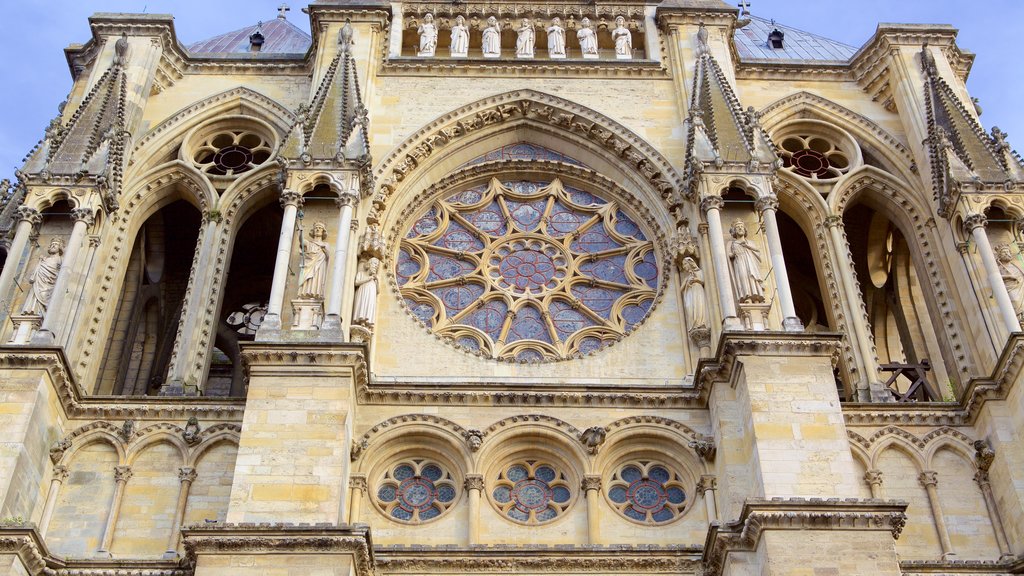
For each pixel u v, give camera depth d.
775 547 28.88
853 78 46.47
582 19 47.78
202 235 40.56
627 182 42.88
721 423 33.53
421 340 37.69
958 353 38.22
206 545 28.44
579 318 39.78
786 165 44.78
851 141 44.44
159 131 43.53
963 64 46.44
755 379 32.88
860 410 35.50
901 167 43.09
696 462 34.16
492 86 44.50
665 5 46.88
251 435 31.08
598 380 36.81
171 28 45.25
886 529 29.19
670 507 33.84
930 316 40.50
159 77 44.81
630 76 45.03
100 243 38.12
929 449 34.88
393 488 34.03
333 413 31.72
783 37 52.91
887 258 45.91
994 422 34.47
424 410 34.84
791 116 45.31
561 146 44.16
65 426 34.28
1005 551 33.00
